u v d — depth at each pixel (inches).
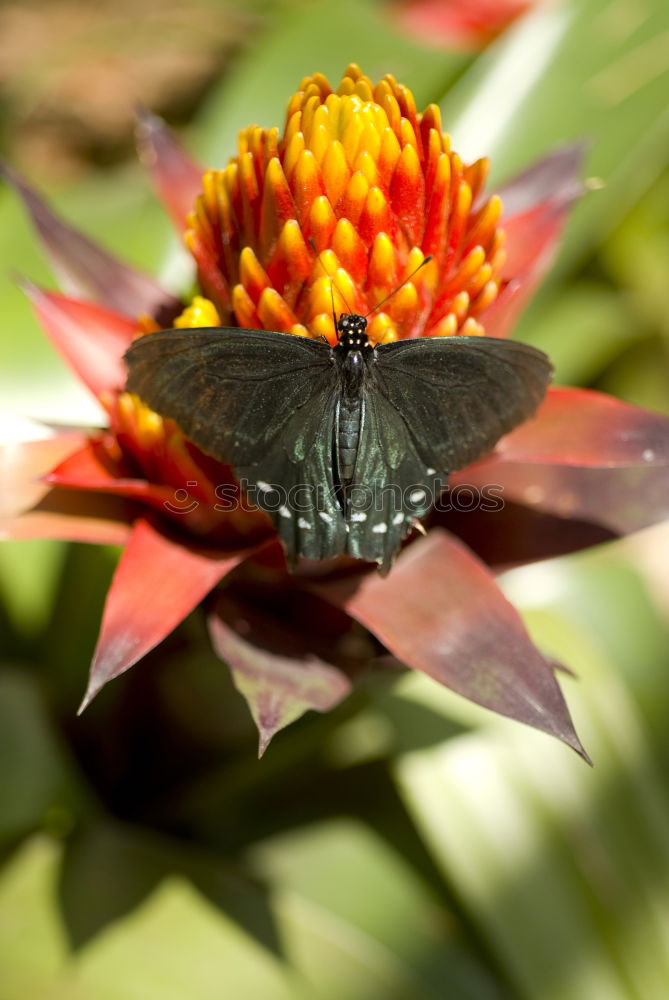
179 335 32.0
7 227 38.8
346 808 37.1
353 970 35.2
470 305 32.9
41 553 37.5
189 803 36.6
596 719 37.0
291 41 40.3
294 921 35.5
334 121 32.4
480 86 38.6
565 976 35.3
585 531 34.4
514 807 36.2
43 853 35.6
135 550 32.8
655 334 44.4
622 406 33.2
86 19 67.9
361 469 32.7
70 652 36.8
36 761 35.3
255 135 32.6
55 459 33.6
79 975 34.7
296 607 33.9
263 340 32.3
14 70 64.1
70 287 34.6
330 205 32.4
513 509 34.5
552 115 38.4
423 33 45.1
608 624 38.6
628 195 39.6
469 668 32.5
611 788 36.5
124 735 36.4
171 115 64.9
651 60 38.6
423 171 32.7
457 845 35.9
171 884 35.5
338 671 33.2
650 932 35.6
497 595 32.9
